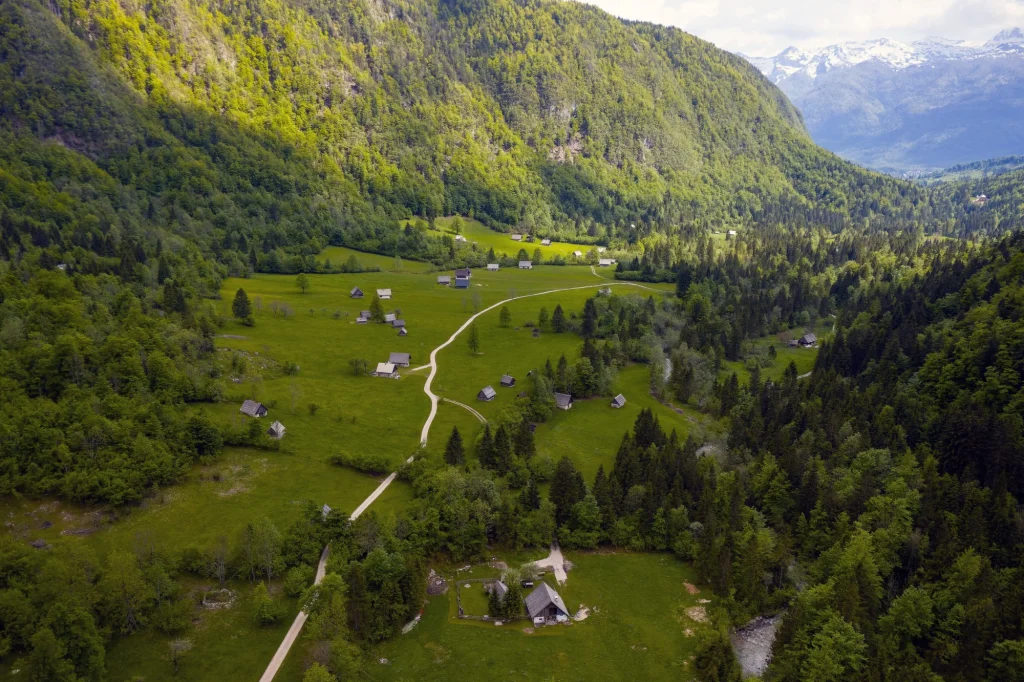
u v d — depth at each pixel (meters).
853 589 94.81
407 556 106.62
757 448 152.12
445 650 96.06
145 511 117.00
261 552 103.56
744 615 104.88
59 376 135.38
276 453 142.00
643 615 106.25
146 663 88.00
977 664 83.62
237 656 90.25
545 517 121.19
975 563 97.44
